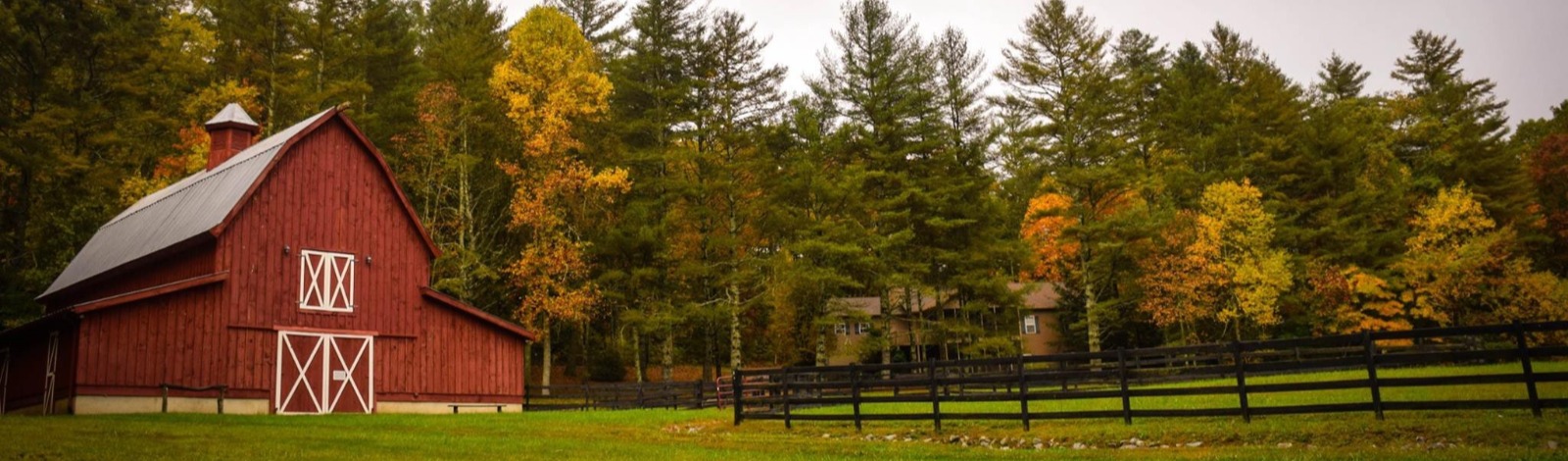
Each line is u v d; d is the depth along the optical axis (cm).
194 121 4084
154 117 3803
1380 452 1360
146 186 3947
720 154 4394
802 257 4203
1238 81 5891
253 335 2773
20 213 3772
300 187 2952
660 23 4541
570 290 4006
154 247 2989
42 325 2684
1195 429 1631
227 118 3541
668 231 4350
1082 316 5522
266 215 2858
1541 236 4794
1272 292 4184
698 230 4434
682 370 5947
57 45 3759
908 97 4406
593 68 4506
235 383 2714
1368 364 1538
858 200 4250
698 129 4303
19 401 2919
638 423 2356
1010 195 5175
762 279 4316
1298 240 4859
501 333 3350
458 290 3928
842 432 2003
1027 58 4584
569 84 4072
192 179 3425
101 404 2483
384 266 3108
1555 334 4144
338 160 3066
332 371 2908
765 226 4341
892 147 4512
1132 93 4538
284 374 2806
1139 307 4659
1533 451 1280
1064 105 4509
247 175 2911
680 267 4200
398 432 2030
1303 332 4722
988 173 4716
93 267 3350
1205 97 5381
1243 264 4253
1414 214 4966
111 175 3725
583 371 5441
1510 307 4259
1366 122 5741
